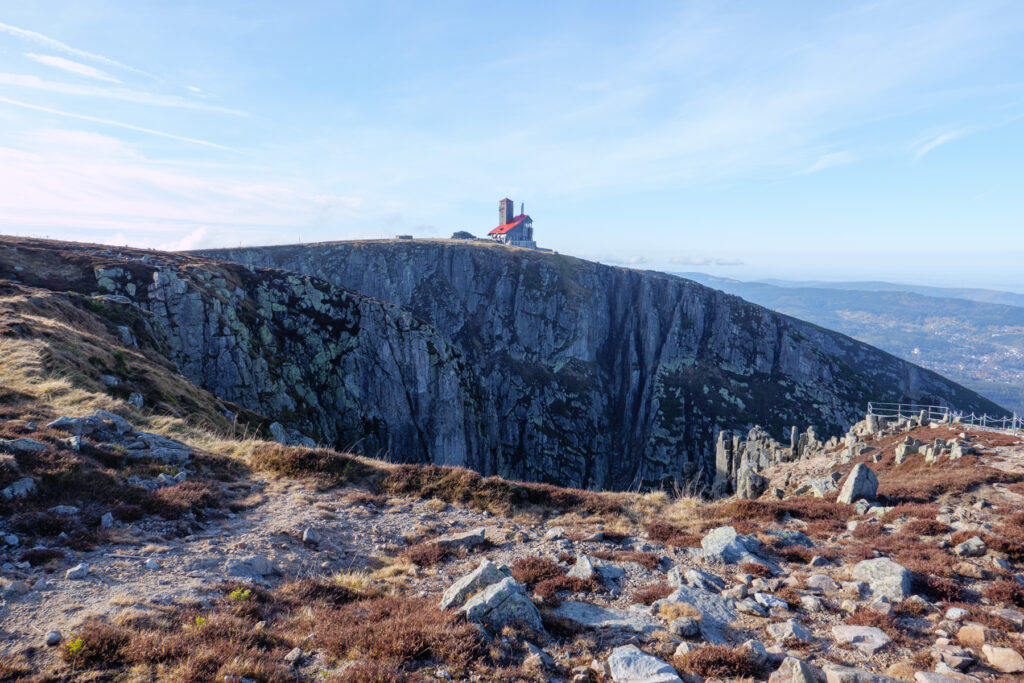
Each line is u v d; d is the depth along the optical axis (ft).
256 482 70.08
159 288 276.41
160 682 22.91
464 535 55.88
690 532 63.00
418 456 396.57
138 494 52.16
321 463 77.15
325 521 58.39
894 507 74.84
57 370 92.43
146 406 106.01
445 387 432.25
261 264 636.89
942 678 27.91
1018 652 30.68
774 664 30.09
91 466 53.47
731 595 41.96
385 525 60.59
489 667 27.55
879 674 28.07
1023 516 62.49
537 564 47.50
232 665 24.70
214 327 286.87
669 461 618.03
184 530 48.60
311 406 327.26
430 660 27.96
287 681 25.00
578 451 652.48
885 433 176.04
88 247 326.85
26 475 46.57
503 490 73.92
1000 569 47.37
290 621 33.22
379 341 399.24
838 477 131.54
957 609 37.93
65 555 37.86
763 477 177.78
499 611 33.17
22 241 298.56
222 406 147.95
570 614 37.22
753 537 58.23
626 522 67.62
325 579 42.88
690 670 29.07
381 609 34.94
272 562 45.09
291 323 371.56
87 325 157.38
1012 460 103.50
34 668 23.27
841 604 40.19
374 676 24.93
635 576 47.19
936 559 50.55
